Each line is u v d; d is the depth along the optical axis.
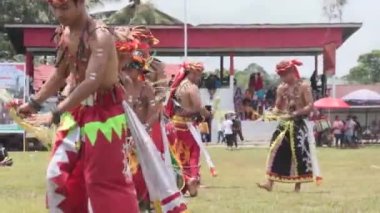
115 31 7.56
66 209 6.99
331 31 55.47
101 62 6.87
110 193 6.86
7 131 40.66
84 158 6.93
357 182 19.02
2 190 16.09
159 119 11.12
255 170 24.06
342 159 31.31
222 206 13.11
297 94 16.36
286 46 55.72
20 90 40.88
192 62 14.55
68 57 7.14
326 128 49.84
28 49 53.75
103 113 6.96
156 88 11.26
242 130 52.16
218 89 53.16
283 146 16.33
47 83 7.43
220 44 55.66
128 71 10.59
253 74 54.16
